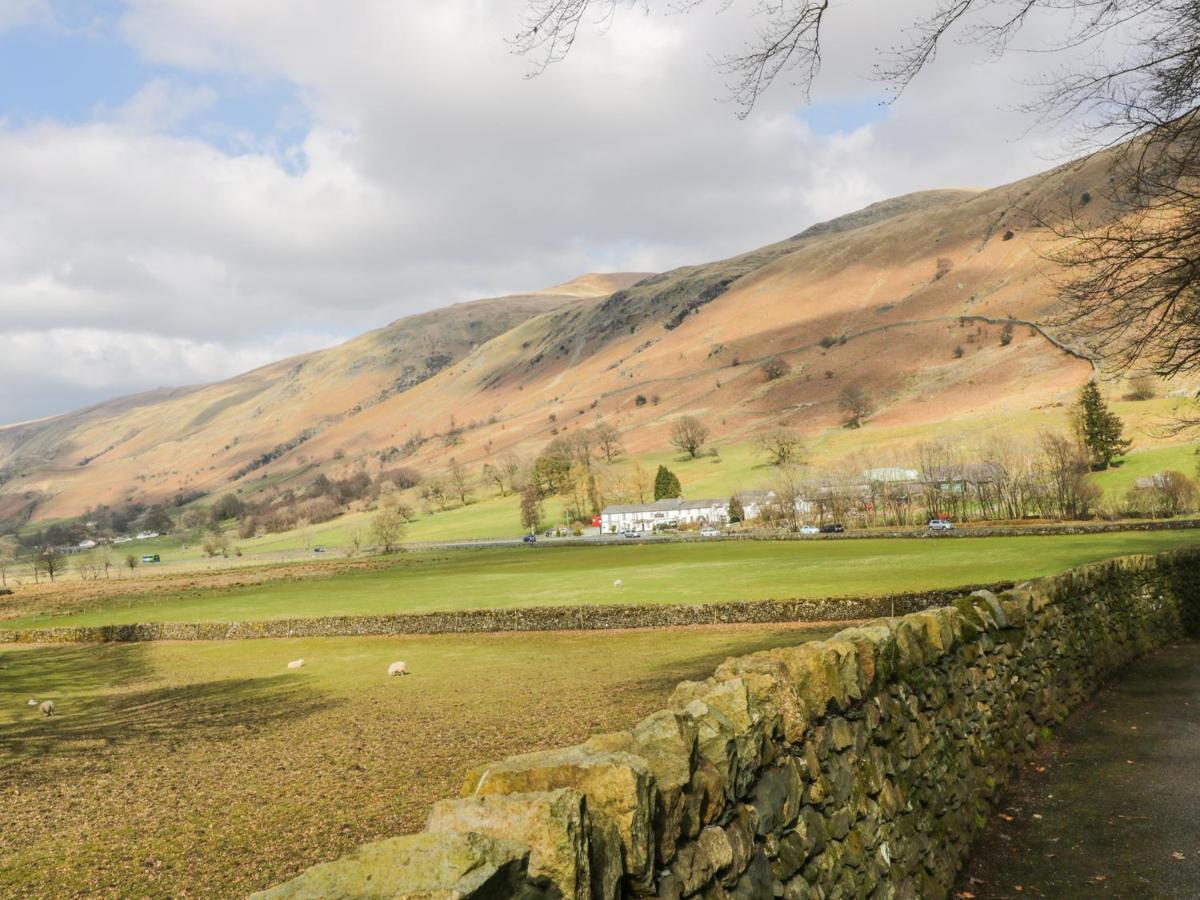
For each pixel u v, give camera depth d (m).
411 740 20.97
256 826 14.77
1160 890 6.32
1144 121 9.44
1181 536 64.06
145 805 17.05
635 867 3.15
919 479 118.00
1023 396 194.25
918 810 6.80
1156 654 17.25
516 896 2.54
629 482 192.62
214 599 80.00
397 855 2.45
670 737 3.80
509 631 45.19
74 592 104.62
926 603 36.31
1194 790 8.50
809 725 5.34
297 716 26.97
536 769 3.35
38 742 26.17
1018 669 10.48
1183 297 11.13
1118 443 113.69
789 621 39.16
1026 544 66.19
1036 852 7.42
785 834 4.75
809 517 117.31
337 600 67.12
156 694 35.69
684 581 58.38
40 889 12.64
